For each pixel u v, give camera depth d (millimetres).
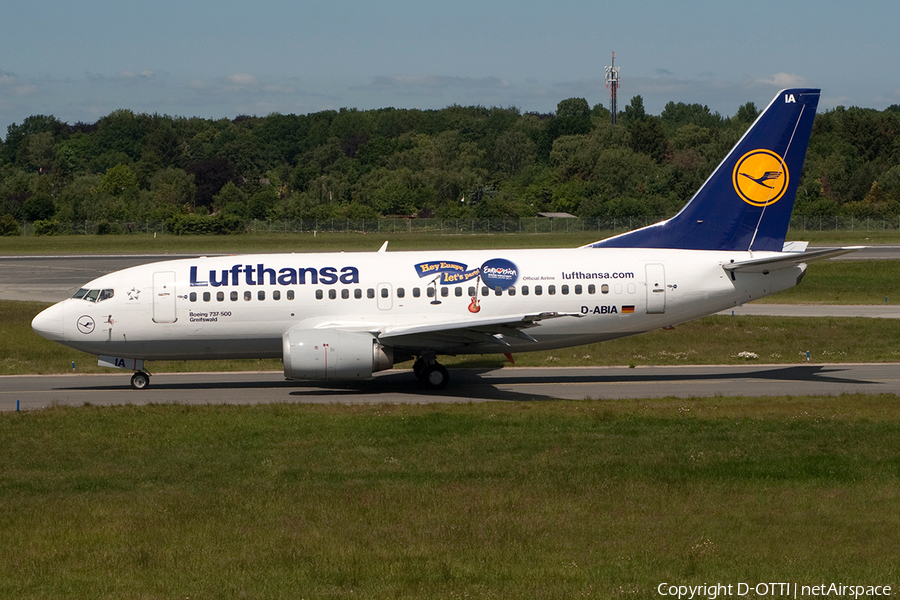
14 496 75875
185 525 67188
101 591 55188
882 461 83188
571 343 136000
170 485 79125
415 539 63750
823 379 138250
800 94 133875
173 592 54938
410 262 134125
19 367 157375
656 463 83750
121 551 61906
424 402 122250
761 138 134875
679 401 118125
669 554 60500
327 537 64375
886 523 66250
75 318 130625
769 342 172750
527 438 95562
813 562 59062
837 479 77562
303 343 123438
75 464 86938
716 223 136375
